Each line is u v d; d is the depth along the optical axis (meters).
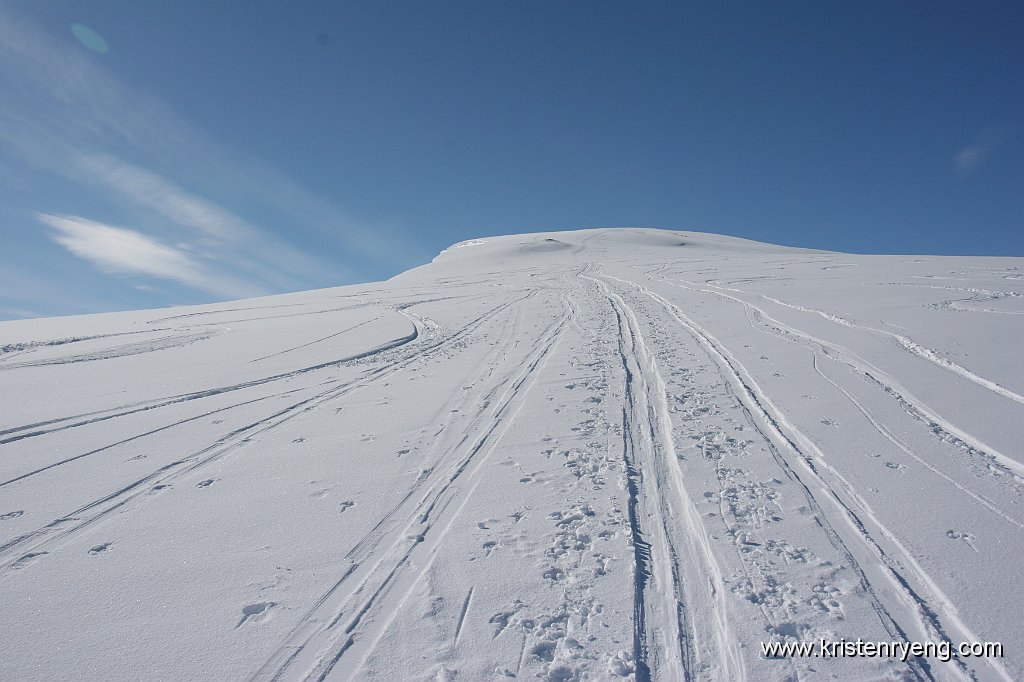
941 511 4.83
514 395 8.80
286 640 3.68
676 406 7.84
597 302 19.44
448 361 11.70
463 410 8.25
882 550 4.36
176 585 4.31
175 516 5.40
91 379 11.09
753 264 28.98
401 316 19.08
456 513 5.21
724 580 4.11
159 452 7.10
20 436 7.79
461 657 3.47
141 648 3.66
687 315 15.03
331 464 6.50
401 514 5.25
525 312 18.23
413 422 7.84
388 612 3.90
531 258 47.84
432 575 4.29
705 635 3.59
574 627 3.70
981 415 6.70
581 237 60.78
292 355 12.91
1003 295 14.45
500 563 4.41
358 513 5.31
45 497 5.89
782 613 3.76
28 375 11.66
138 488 6.07
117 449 7.23
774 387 8.32
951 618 3.64
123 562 4.66
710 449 6.36
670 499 5.32
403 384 9.98
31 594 4.27
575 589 4.07
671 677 3.27
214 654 3.58
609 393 8.59
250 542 4.88
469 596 4.04
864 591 3.93
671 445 6.54
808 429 6.70
